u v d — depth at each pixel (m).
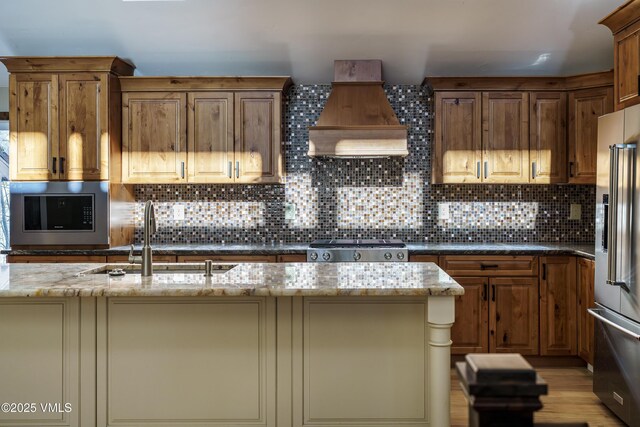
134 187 4.52
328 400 2.27
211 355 2.26
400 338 2.26
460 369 0.74
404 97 4.49
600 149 2.94
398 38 3.87
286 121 4.50
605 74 3.90
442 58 4.12
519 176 4.12
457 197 4.48
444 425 2.07
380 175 4.50
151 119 4.17
